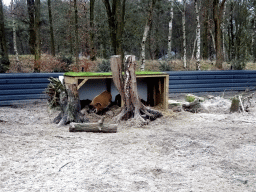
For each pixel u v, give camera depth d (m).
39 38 15.21
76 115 7.09
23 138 5.46
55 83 8.46
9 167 3.88
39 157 4.33
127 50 28.12
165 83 8.67
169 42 19.75
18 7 17.70
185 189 3.27
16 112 8.43
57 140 5.41
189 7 31.33
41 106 9.84
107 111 8.41
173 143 5.19
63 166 3.96
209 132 6.07
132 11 26.34
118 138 5.63
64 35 27.16
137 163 4.16
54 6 22.98
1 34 16.58
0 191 3.13
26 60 18.89
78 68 15.36
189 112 8.70
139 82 9.62
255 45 25.05
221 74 13.66
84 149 4.82
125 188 3.27
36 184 3.34
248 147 4.94
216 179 3.58
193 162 4.21
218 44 19.12
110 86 9.24
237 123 7.04
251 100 11.06
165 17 30.36
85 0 18.27
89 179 3.52
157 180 3.54
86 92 9.01
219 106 9.27
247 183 3.45
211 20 24.36
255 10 24.31
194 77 13.14
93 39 20.55
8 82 9.88
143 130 6.46
